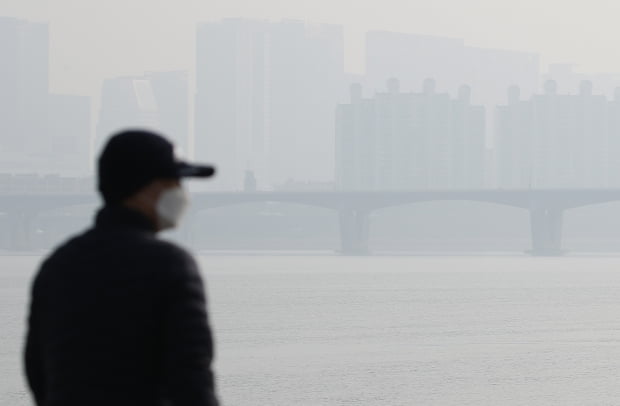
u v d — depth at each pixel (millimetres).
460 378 108750
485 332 155000
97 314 9938
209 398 9781
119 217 10430
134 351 9875
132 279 9977
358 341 142000
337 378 107438
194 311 9977
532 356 126312
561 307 199625
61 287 10188
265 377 107938
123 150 10469
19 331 155375
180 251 10250
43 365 10555
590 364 119938
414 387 102750
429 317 178500
